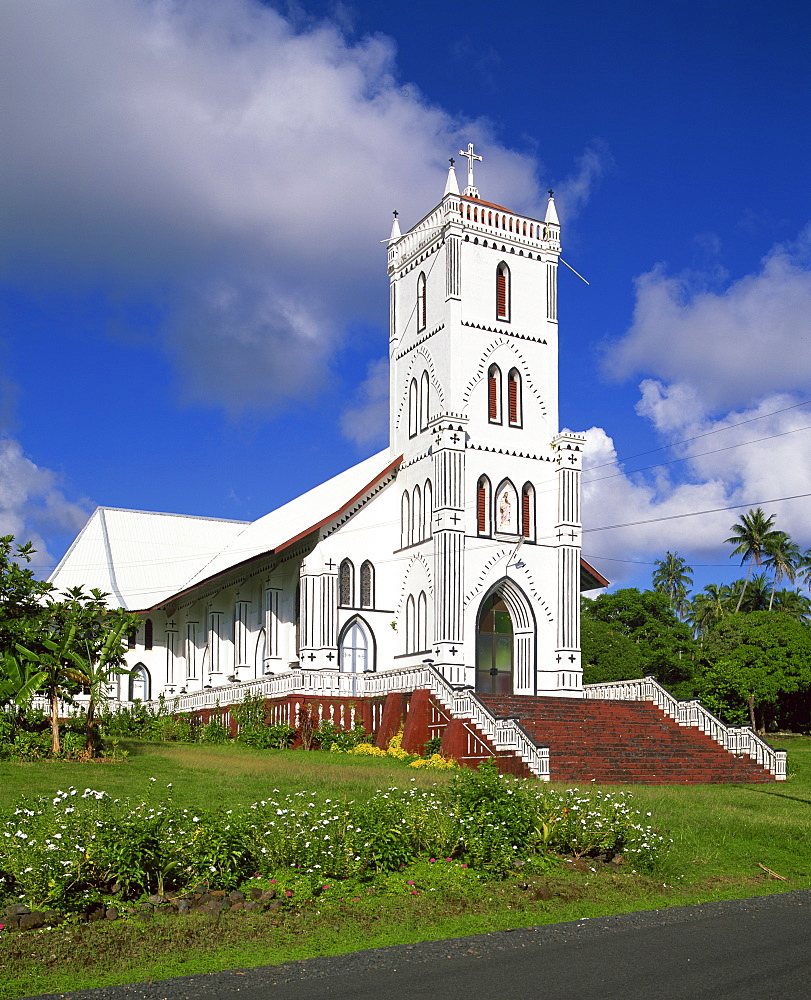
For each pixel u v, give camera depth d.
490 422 48.00
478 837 18.83
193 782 28.75
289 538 50.31
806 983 12.12
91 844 15.84
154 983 12.40
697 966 12.97
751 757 38.72
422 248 50.81
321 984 12.26
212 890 16.31
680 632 81.56
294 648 51.00
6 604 36.41
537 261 50.75
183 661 64.38
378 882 17.39
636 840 20.11
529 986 12.05
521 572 47.28
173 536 73.44
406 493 49.56
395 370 52.00
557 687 46.84
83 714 37.88
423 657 46.53
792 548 101.00
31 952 13.44
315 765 34.81
